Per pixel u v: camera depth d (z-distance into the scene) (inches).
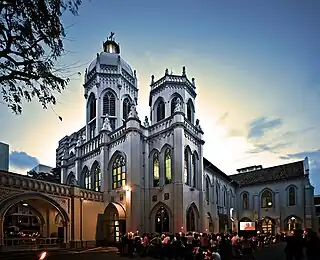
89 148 1628.9
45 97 602.9
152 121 1569.9
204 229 1386.6
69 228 1248.8
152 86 1614.2
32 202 1347.2
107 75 1708.9
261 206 2241.6
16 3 527.8
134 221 1288.1
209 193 1702.8
